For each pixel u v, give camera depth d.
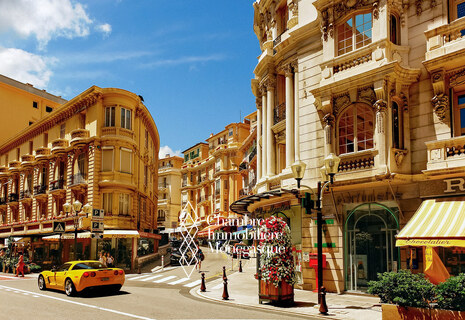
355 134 15.65
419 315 9.23
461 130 13.65
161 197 79.12
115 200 31.53
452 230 11.21
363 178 14.98
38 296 14.68
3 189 46.91
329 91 16.41
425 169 14.19
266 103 22.28
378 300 14.08
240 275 24.02
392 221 14.88
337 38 16.89
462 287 8.95
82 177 32.44
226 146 63.00
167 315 10.91
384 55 14.81
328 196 16.62
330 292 16.02
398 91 14.80
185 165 77.88
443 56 13.66
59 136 37.19
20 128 51.16
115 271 15.41
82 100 33.44
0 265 29.45
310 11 18.81
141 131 36.91
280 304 13.18
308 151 17.80
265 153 22.05
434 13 14.65
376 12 15.32
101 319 10.26
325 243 16.47
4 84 49.78
